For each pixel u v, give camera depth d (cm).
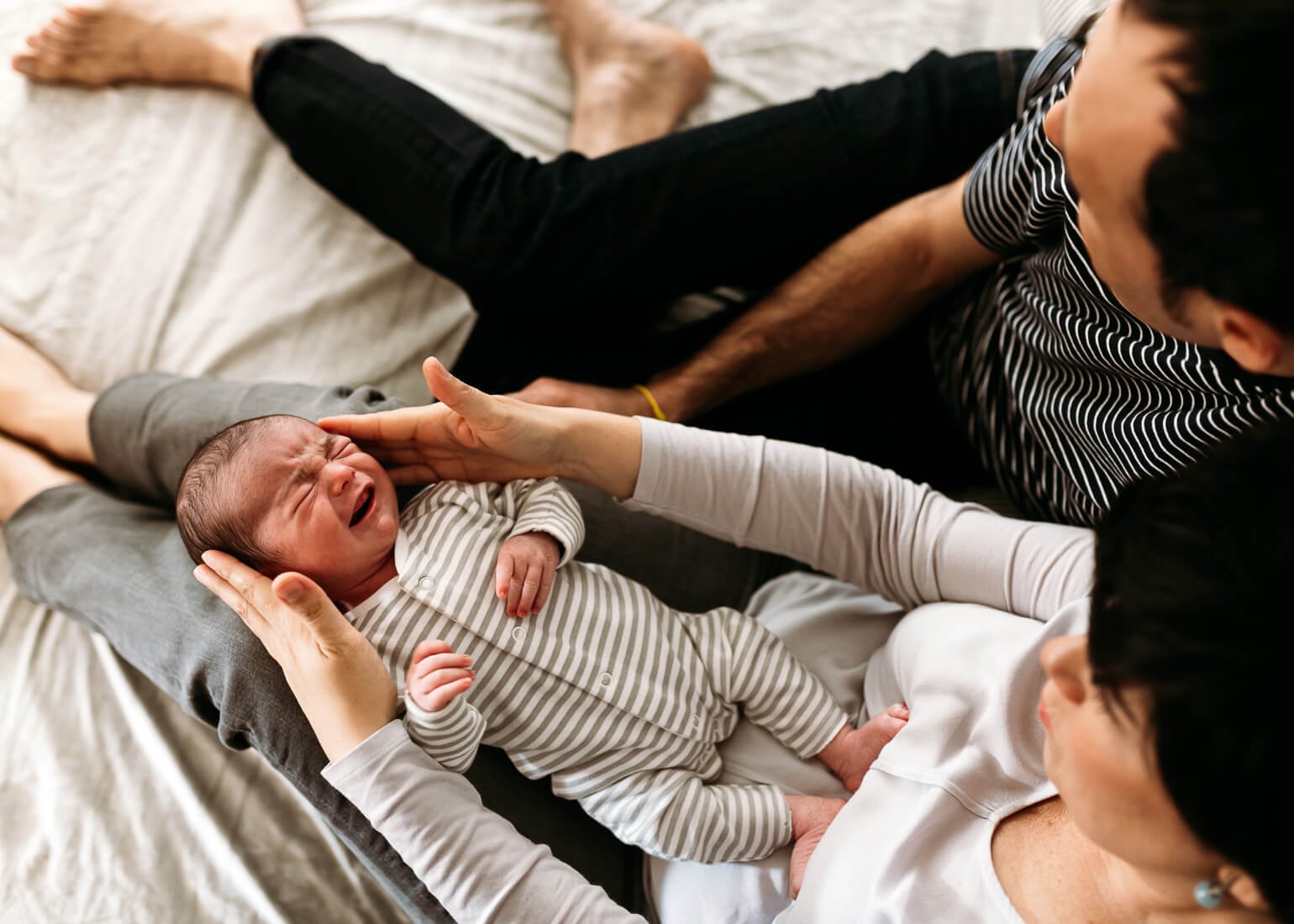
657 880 89
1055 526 87
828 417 119
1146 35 50
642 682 89
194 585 92
